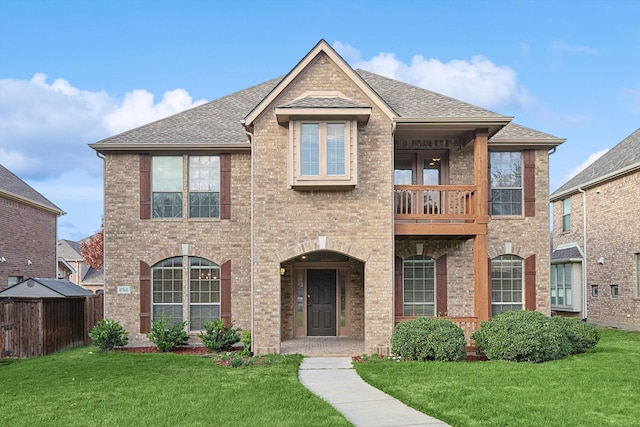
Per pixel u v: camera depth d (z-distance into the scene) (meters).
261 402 8.62
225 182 16.17
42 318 15.05
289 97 14.20
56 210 25.34
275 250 13.85
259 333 13.77
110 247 15.99
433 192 15.16
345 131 13.65
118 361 12.85
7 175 23.34
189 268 16.12
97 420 7.69
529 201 16.20
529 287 16.06
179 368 11.91
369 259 13.89
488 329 12.66
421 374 10.74
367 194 13.98
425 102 15.33
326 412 8.00
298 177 13.52
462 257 16.14
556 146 16.30
